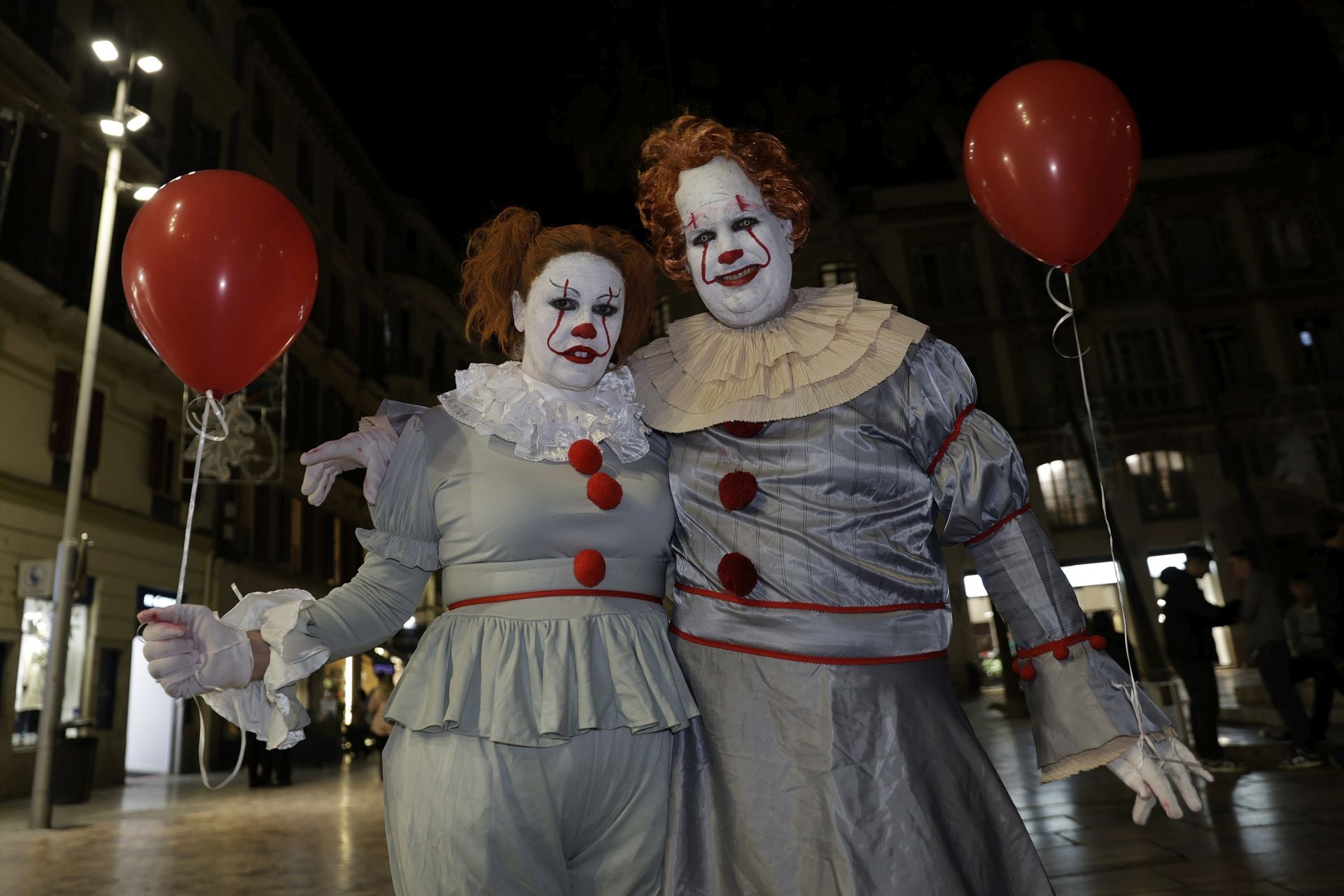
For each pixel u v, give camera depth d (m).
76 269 14.80
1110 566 22.59
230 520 19.78
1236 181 23.39
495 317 2.45
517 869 1.95
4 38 13.27
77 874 6.57
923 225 23.88
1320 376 22.78
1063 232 2.50
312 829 8.56
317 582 24.88
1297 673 7.23
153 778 16.58
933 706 2.09
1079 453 14.62
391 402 2.34
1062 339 14.70
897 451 2.24
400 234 30.36
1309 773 6.71
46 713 9.52
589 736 2.04
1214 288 23.19
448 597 2.22
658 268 2.57
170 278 2.25
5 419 13.55
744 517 2.21
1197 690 7.37
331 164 25.84
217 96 19.56
